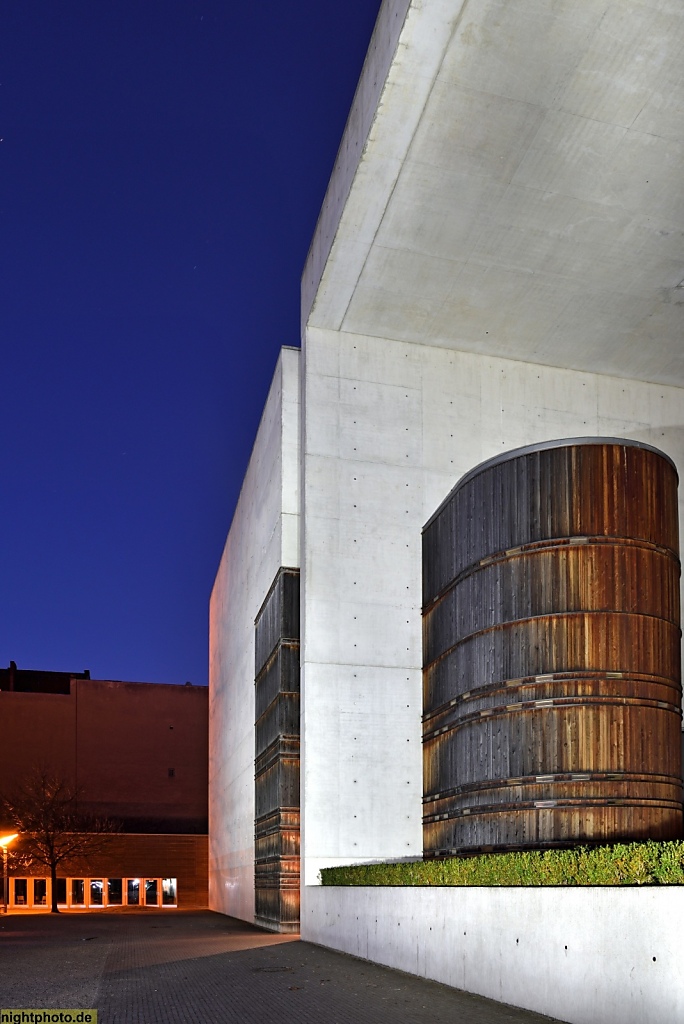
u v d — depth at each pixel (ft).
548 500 48.55
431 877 41.29
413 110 48.32
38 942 62.39
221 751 116.16
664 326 64.13
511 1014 29.30
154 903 141.18
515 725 47.73
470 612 52.70
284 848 64.69
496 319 63.41
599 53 45.03
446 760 54.95
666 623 47.93
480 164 51.16
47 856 136.26
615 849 28.84
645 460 48.70
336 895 51.85
